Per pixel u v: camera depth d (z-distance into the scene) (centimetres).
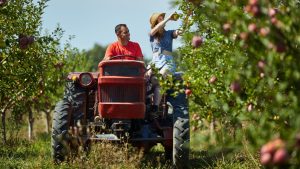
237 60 857
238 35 825
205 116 1201
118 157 1558
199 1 884
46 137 2911
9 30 1602
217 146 832
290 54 772
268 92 910
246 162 1571
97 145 1577
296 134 644
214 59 1219
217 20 837
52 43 1762
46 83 1673
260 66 795
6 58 1577
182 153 1573
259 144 755
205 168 1638
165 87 1255
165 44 1711
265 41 752
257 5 750
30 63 1652
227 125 1063
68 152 1644
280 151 614
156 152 2106
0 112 2323
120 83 1584
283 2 880
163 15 1742
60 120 1658
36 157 1958
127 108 1580
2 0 1305
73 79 1662
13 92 1753
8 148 2175
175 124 1598
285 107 827
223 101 1016
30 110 2927
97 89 1670
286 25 760
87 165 1539
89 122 1688
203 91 1216
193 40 968
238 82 874
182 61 1320
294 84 823
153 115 1662
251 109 940
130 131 1650
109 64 1602
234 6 827
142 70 1605
